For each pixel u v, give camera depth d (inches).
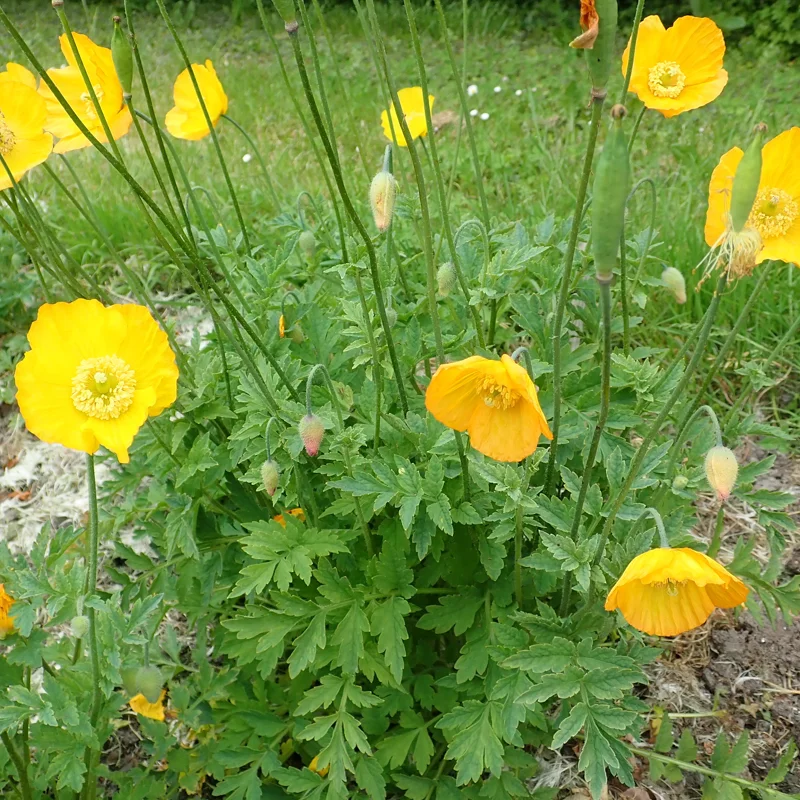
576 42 9.5
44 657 15.5
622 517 13.2
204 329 27.6
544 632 14.0
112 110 14.6
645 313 24.8
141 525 21.1
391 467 16.2
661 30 15.4
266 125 42.3
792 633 18.4
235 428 16.9
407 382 18.2
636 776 16.4
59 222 31.8
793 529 15.5
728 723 17.1
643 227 27.8
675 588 11.3
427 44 54.0
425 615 15.8
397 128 23.3
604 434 16.2
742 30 53.1
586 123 40.6
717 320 24.5
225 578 17.8
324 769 16.0
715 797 15.0
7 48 57.0
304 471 17.3
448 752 14.4
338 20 59.6
